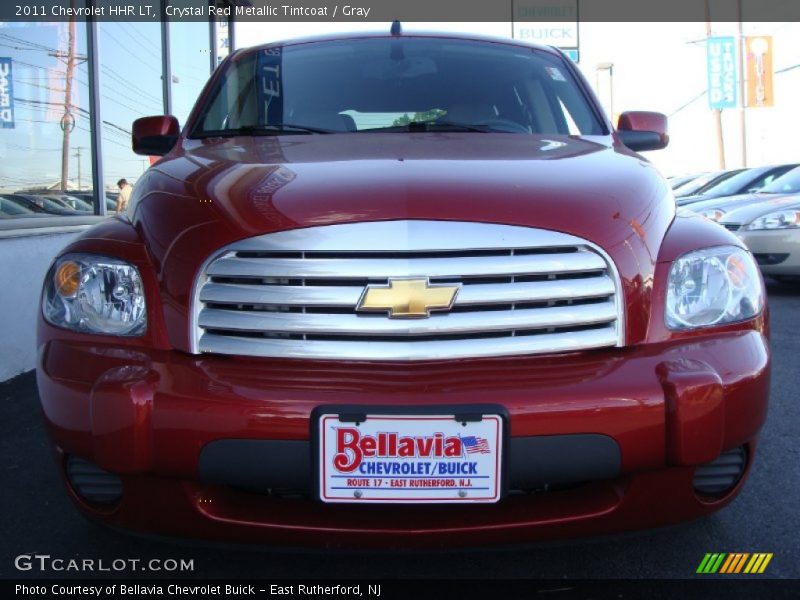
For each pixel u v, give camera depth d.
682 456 1.75
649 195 2.11
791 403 3.74
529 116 3.02
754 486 2.79
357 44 3.34
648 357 1.83
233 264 1.85
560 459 1.72
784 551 2.31
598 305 1.86
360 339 1.81
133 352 1.88
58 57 5.91
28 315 4.47
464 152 2.34
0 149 5.23
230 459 1.71
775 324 5.76
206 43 9.25
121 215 2.33
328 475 1.70
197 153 2.53
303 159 2.27
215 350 1.84
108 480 1.90
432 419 1.68
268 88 3.13
